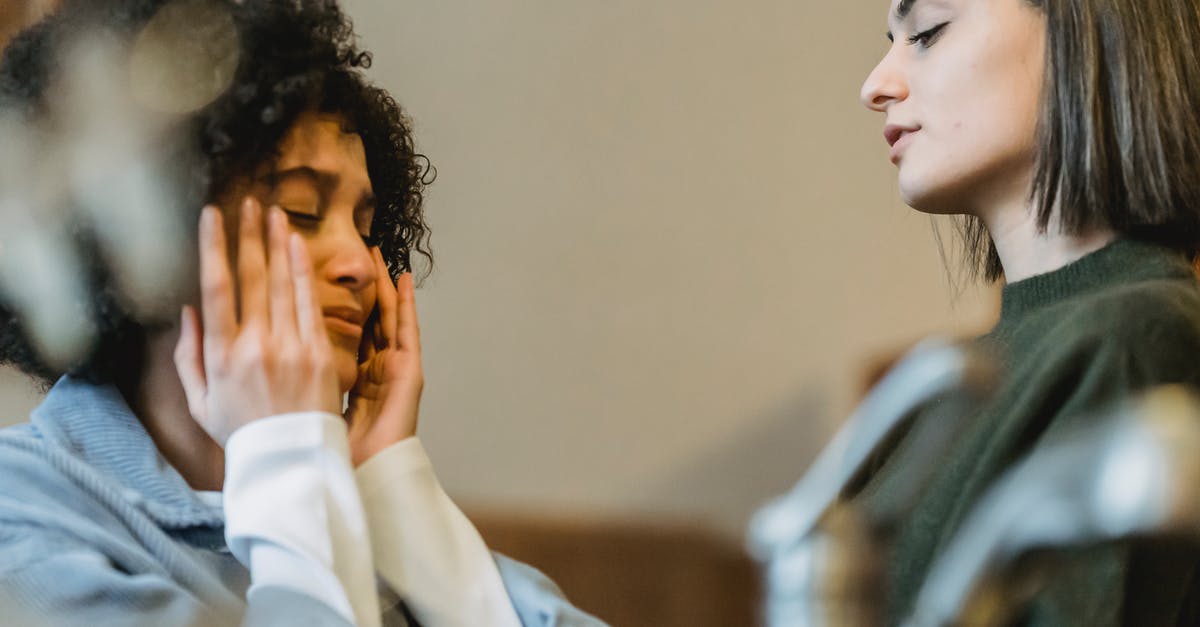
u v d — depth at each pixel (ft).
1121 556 3.21
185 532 3.65
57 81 3.91
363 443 4.10
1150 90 3.96
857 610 2.25
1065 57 4.01
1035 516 1.98
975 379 2.20
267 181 3.83
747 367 9.93
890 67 4.35
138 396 3.94
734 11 10.35
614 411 9.71
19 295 3.88
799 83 10.33
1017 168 4.16
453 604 3.97
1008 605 2.06
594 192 10.02
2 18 4.26
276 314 3.72
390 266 4.64
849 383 9.80
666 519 8.76
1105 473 1.82
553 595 4.16
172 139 3.80
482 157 9.86
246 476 3.55
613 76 10.18
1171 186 3.94
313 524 3.51
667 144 10.19
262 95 3.79
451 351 9.53
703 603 8.02
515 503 9.02
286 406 3.65
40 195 3.86
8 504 3.48
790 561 2.28
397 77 9.66
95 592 3.26
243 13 3.87
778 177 10.23
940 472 3.59
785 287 10.07
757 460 9.70
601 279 9.92
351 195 3.99
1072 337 3.66
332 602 3.39
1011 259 4.26
